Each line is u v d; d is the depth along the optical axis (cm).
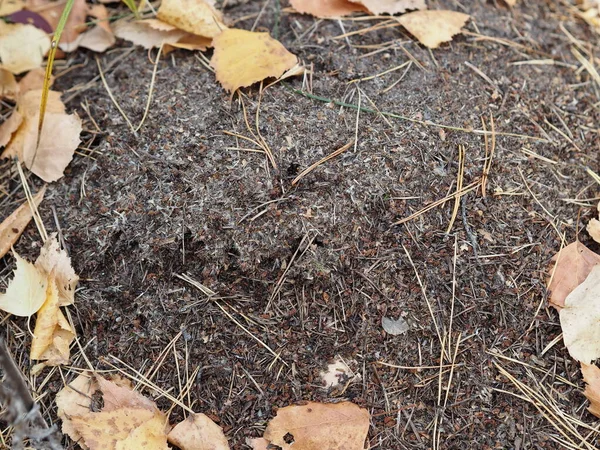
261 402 55
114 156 59
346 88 60
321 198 57
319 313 56
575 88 63
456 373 56
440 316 56
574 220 59
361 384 56
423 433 55
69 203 59
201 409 55
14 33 63
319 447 54
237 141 58
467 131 59
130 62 62
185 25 62
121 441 53
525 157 60
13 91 62
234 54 60
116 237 58
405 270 57
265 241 56
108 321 57
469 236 57
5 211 59
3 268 58
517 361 56
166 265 57
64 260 57
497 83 61
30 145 60
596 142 61
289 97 59
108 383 55
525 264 58
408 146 58
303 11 63
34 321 57
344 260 56
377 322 56
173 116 59
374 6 63
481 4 65
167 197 57
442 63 62
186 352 56
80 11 64
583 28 67
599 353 56
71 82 62
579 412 56
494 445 55
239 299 57
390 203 57
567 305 57
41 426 53
